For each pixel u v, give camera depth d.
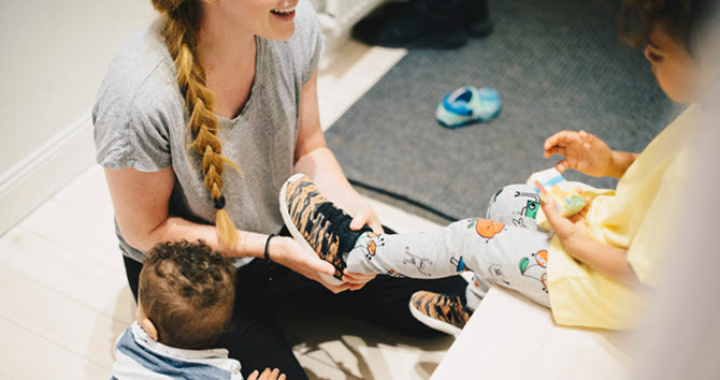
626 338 0.81
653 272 0.66
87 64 1.71
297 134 1.25
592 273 0.82
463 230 0.94
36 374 1.36
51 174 1.73
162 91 0.94
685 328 0.41
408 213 1.74
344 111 2.07
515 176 1.86
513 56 2.33
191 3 0.94
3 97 1.52
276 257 1.16
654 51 0.64
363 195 1.79
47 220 1.69
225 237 1.13
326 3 2.12
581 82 2.21
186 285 0.99
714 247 0.37
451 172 1.86
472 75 2.23
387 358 1.39
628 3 0.66
